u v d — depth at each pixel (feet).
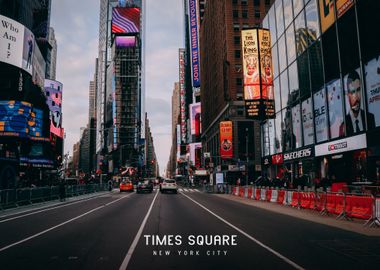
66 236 32.17
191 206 68.03
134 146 555.69
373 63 69.31
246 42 133.59
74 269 20.47
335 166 87.40
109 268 20.67
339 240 29.86
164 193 134.41
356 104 75.87
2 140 112.57
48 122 163.63
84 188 124.47
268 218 46.65
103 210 59.88
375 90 68.74
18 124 115.96
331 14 87.04
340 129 83.10
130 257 23.58
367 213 40.34
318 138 95.25
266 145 142.00
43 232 34.68
